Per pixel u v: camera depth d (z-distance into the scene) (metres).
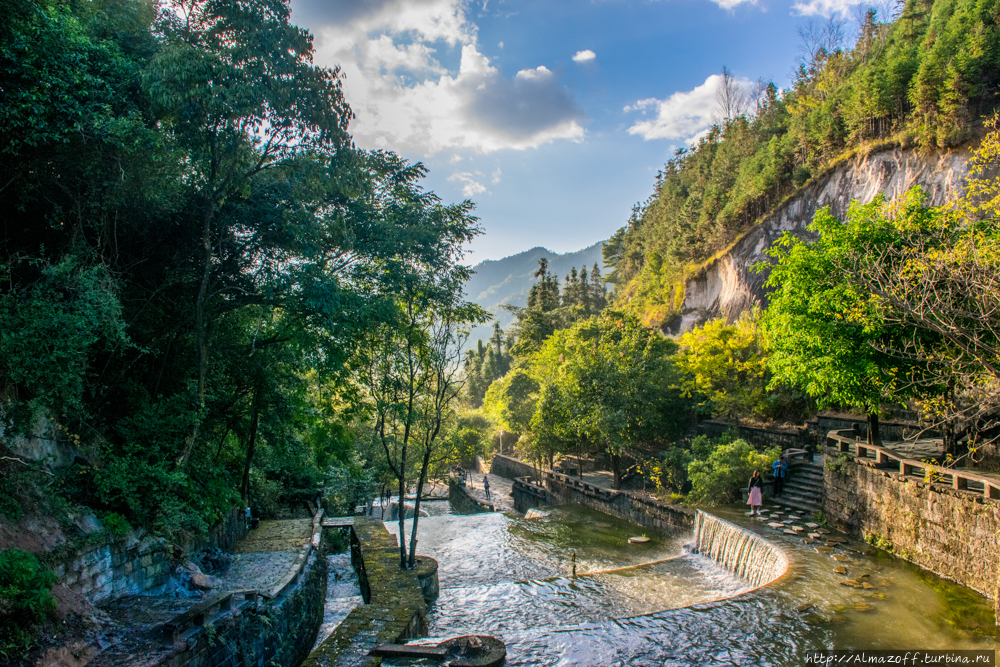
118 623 9.03
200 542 13.67
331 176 12.59
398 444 16.81
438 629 12.88
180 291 13.54
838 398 15.80
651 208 89.38
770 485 21.17
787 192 45.12
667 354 35.56
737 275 45.91
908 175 33.78
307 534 17.31
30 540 8.44
